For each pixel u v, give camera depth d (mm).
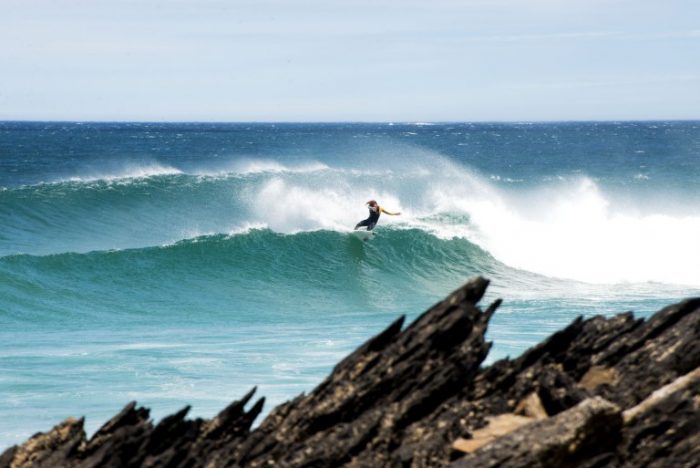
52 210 139875
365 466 31469
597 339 36906
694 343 35531
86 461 32656
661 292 105375
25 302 94625
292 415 33844
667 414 31922
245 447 32969
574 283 113562
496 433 32000
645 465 30922
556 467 29812
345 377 34219
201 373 62219
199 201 148250
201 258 111562
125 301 98188
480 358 34750
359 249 119688
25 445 34250
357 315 93438
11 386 58812
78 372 62719
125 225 139125
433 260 121250
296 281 111188
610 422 30688
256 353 68938
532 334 73312
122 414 34750
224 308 97000
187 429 34031
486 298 100438
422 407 33281
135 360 66562
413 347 34375
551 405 34000
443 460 31453
